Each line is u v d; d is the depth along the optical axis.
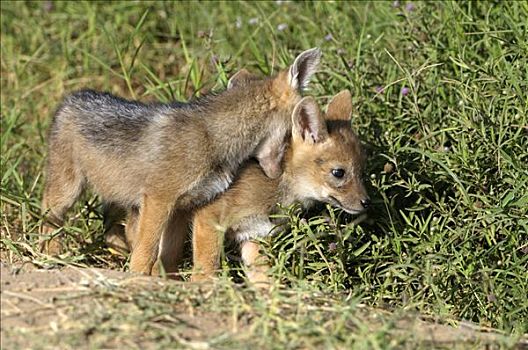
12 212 13.66
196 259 11.82
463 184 11.98
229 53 15.99
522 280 11.12
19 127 15.88
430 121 12.95
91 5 17.88
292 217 11.50
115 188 12.16
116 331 8.59
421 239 11.55
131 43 17.48
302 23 16.36
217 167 11.68
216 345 8.46
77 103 12.70
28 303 9.10
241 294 9.38
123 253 12.95
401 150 12.26
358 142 12.10
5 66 17.39
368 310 9.78
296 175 11.95
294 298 9.41
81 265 11.11
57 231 12.10
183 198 11.70
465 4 14.60
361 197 11.82
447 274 11.16
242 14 17.09
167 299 9.19
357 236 12.09
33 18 18.11
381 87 13.52
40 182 14.62
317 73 14.23
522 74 12.82
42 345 8.39
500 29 13.91
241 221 11.85
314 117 11.76
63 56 17.53
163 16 17.84
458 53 13.52
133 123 12.03
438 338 9.37
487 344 9.40
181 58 17.30
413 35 14.09
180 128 11.65
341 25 15.54
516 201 11.52
